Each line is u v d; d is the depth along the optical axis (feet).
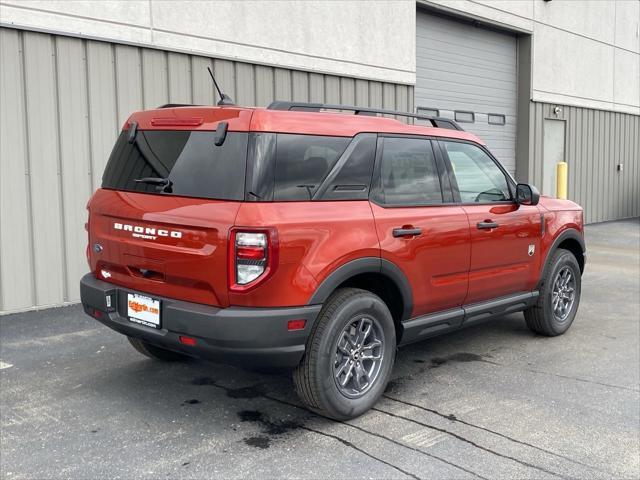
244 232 11.62
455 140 16.53
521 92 48.73
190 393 14.90
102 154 24.23
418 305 14.82
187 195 12.54
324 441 12.43
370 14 35.01
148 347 16.39
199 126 12.88
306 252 12.21
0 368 16.48
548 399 14.75
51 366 16.70
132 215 13.20
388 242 13.76
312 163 12.86
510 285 17.71
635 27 60.70
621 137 60.39
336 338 12.76
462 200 16.19
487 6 43.45
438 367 17.07
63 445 12.15
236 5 28.32
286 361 12.19
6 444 12.17
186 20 26.48
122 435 12.62
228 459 11.66
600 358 17.90
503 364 17.31
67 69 23.04
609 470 11.39
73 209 23.62
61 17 22.65
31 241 22.62
